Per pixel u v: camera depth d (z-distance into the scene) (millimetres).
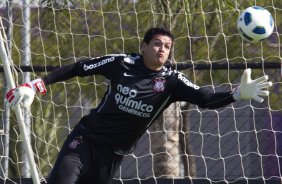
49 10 27188
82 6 27203
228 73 25734
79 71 19359
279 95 27562
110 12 26406
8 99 19078
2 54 20297
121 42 27344
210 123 27672
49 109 27531
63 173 19109
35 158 27062
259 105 27594
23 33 26250
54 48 27375
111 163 19719
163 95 19078
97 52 27438
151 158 27891
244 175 27000
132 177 27984
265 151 27594
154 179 25516
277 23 27203
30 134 26031
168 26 26844
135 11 26000
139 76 18938
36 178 20609
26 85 19047
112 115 19172
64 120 27453
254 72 27844
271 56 26250
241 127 27703
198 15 27234
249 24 19938
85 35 26922
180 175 27766
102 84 28062
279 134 27500
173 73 19094
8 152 25578
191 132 26141
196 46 27266
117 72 19047
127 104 18969
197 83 27484
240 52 27594
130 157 28094
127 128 19297
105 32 27188
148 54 18797
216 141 27750
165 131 26500
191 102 19141
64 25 27391
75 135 19562
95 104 27078
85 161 19375
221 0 27109
